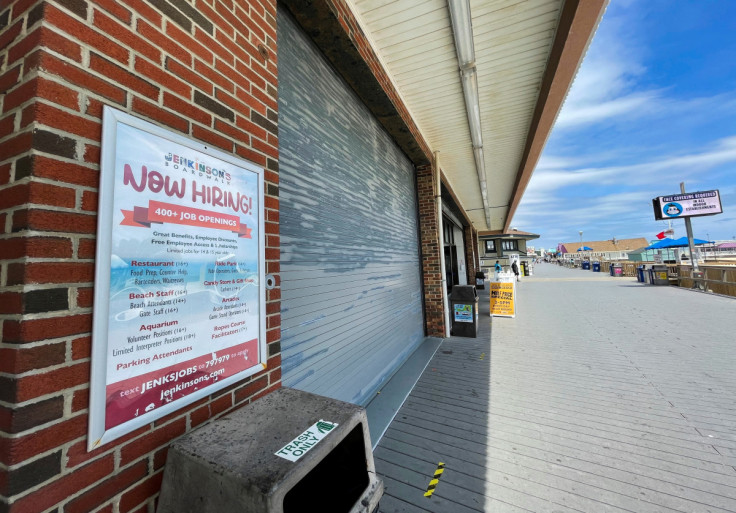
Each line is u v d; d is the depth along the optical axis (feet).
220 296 4.15
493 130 18.07
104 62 3.10
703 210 43.37
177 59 3.87
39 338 2.51
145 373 3.22
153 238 3.38
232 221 4.41
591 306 29.07
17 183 2.62
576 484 6.76
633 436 8.41
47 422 2.52
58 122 2.71
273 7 5.88
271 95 5.55
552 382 12.12
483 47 11.07
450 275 38.96
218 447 3.12
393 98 12.73
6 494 2.29
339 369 9.27
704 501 6.19
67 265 2.72
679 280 43.09
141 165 3.32
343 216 10.22
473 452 7.96
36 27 2.70
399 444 8.38
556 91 12.11
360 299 11.07
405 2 9.27
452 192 28.86
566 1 8.91
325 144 9.38
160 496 3.10
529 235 101.19
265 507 2.46
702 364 13.47
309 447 3.10
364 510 3.43
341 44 9.27
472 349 16.90
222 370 4.09
